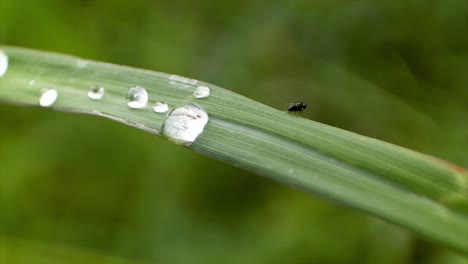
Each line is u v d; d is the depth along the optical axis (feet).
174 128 0.44
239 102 0.44
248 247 0.60
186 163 0.61
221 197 0.61
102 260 0.58
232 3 0.68
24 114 0.61
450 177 0.42
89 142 0.61
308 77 0.66
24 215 0.59
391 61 0.66
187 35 0.66
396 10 0.66
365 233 0.59
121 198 0.61
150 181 0.61
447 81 0.64
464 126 0.61
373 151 0.42
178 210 0.61
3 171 0.59
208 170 0.61
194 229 0.60
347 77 0.65
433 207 0.42
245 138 0.44
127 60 0.64
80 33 0.62
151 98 0.45
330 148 0.43
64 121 0.61
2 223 0.58
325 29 0.68
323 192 0.42
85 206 0.60
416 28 0.65
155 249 0.59
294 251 0.59
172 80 0.45
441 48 0.65
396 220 0.42
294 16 0.68
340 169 0.42
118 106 0.45
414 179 0.42
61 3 0.62
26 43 0.61
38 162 0.60
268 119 0.44
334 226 0.60
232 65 0.65
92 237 0.59
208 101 0.45
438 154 0.61
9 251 0.57
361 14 0.67
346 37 0.67
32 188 0.60
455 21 0.64
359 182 0.42
